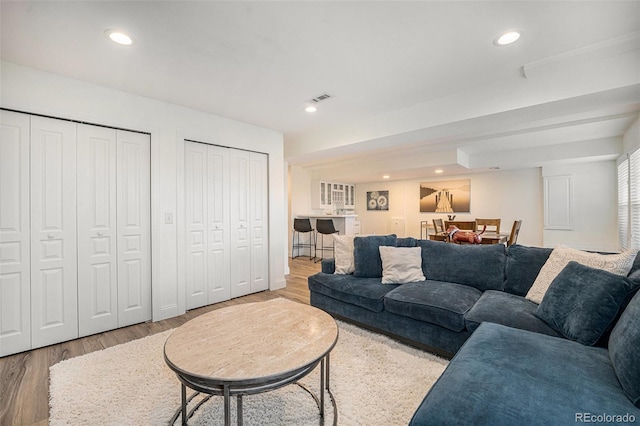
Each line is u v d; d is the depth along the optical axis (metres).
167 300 3.10
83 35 1.90
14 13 1.66
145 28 1.83
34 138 2.42
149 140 3.01
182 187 3.23
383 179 8.09
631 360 1.06
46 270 2.47
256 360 1.38
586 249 5.45
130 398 1.74
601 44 2.01
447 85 2.68
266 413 1.61
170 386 1.86
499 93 2.60
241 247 3.82
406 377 1.92
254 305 2.14
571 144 4.95
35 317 2.41
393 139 3.56
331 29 1.86
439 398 1.09
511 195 6.55
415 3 1.62
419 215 7.95
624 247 4.41
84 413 1.61
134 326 2.88
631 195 3.81
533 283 2.26
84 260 2.64
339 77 2.52
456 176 7.31
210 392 1.29
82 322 2.63
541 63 2.24
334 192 8.41
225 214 3.65
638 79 2.00
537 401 1.02
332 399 1.69
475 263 2.65
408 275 2.79
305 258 6.91
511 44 2.03
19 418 1.59
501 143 4.97
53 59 2.21
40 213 2.45
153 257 3.00
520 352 1.36
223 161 3.63
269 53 2.13
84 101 2.59
